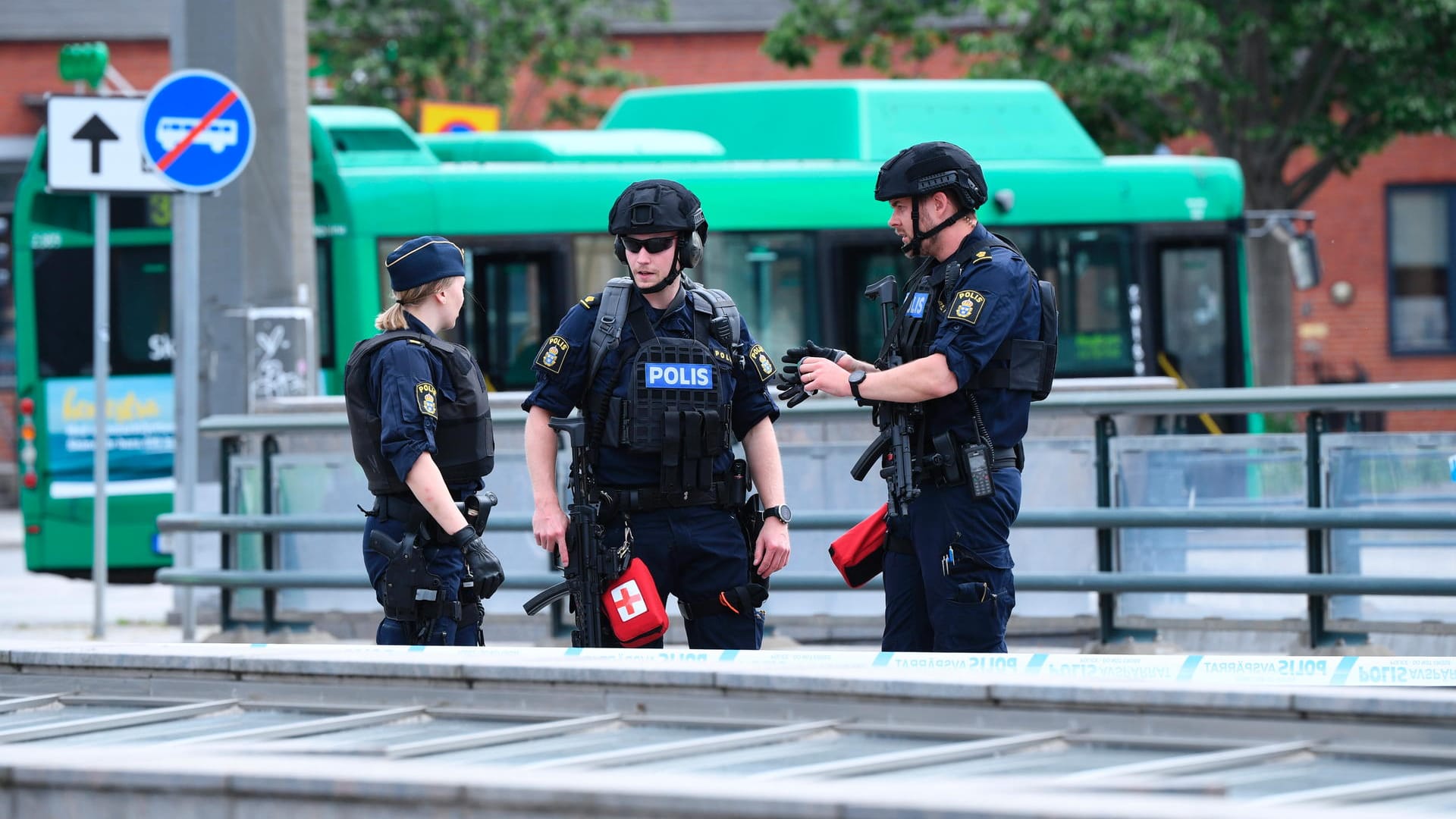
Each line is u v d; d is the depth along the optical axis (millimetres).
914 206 19500
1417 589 27844
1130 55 68062
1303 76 72562
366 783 11172
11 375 98500
